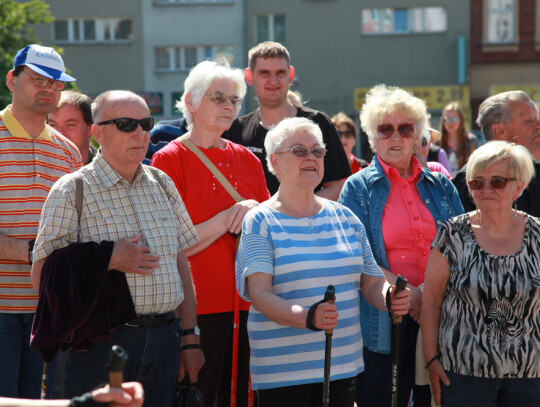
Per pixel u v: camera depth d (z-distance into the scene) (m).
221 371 4.86
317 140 4.18
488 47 29.88
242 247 4.05
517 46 29.75
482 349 4.09
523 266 4.09
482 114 5.81
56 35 30.78
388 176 4.90
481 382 4.12
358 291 4.22
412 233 4.75
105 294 3.67
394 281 4.61
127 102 3.85
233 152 5.08
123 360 2.37
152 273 3.81
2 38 17.58
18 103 4.56
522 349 4.06
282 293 3.98
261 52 5.90
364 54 30.12
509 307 4.08
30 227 4.49
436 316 4.34
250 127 5.95
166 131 6.23
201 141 4.95
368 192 4.85
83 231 3.73
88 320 3.62
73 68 30.81
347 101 30.33
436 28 29.83
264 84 5.87
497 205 4.12
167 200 4.06
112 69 30.75
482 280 4.09
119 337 3.74
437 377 4.32
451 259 4.24
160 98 30.78
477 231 4.23
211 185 4.86
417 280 4.71
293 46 30.31
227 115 4.90
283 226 4.08
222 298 4.75
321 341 4.00
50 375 4.72
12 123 4.55
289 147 4.13
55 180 4.65
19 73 4.54
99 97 3.93
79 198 3.72
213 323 4.73
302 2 30.08
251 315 4.14
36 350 4.61
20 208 4.48
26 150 4.56
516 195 4.21
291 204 4.19
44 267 3.62
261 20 30.39
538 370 4.08
